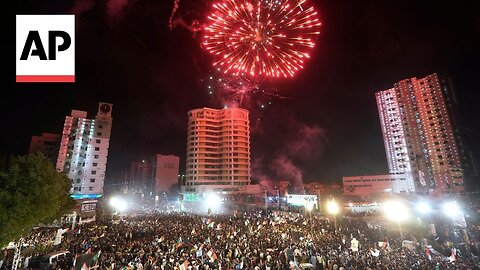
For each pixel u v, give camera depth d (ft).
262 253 85.76
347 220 162.91
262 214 214.07
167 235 122.42
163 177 506.48
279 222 157.79
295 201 270.05
